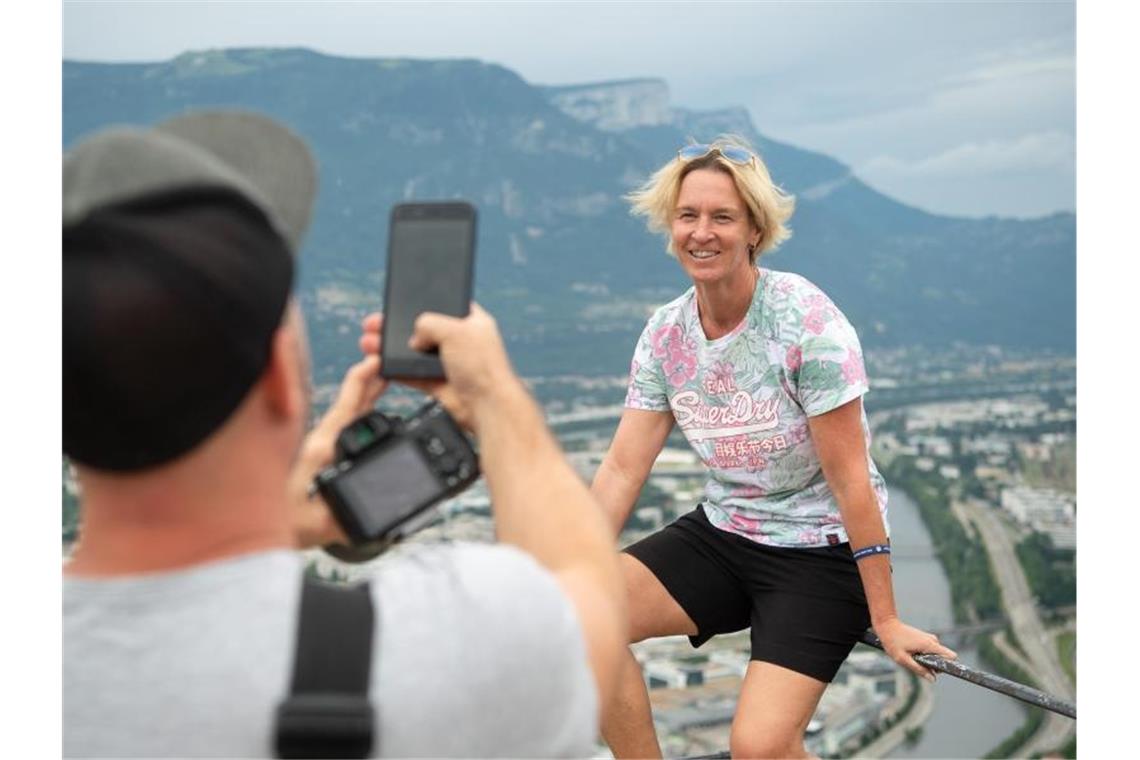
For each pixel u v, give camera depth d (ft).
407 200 3.80
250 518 2.89
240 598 2.83
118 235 2.61
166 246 2.61
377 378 3.85
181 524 2.85
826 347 9.14
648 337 9.93
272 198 3.03
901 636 9.03
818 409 9.15
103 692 2.79
